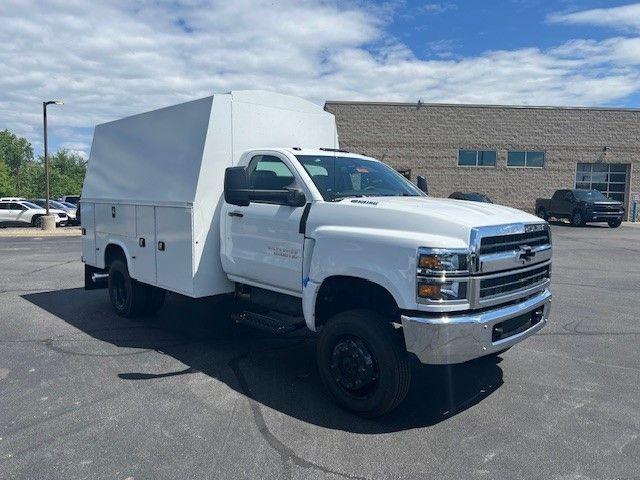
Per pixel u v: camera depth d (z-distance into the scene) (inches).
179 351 234.2
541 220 186.4
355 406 169.3
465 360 154.4
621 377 207.0
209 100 222.7
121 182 280.5
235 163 231.5
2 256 596.7
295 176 198.2
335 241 174.4
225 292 235.0
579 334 268.1
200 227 224.1
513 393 190.7
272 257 203.2
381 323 164.2
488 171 1398.9
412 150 1385.3
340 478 133.3
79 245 740.0
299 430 159.6
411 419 168.9
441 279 150.1
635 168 1391.5
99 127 307.7
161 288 262.1
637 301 349.7
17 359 221.5
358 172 215.6
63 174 4183.1
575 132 1384.1
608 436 157.2
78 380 197.9
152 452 145.0
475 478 134.0
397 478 133.6
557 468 138.9
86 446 148.1
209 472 135.2
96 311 309.7
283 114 250.4
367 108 1370.6
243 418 167.0
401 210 165.9
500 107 1380.4
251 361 222.1
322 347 178.5
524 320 178.4
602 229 1043.3
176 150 237.5
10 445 148.6
